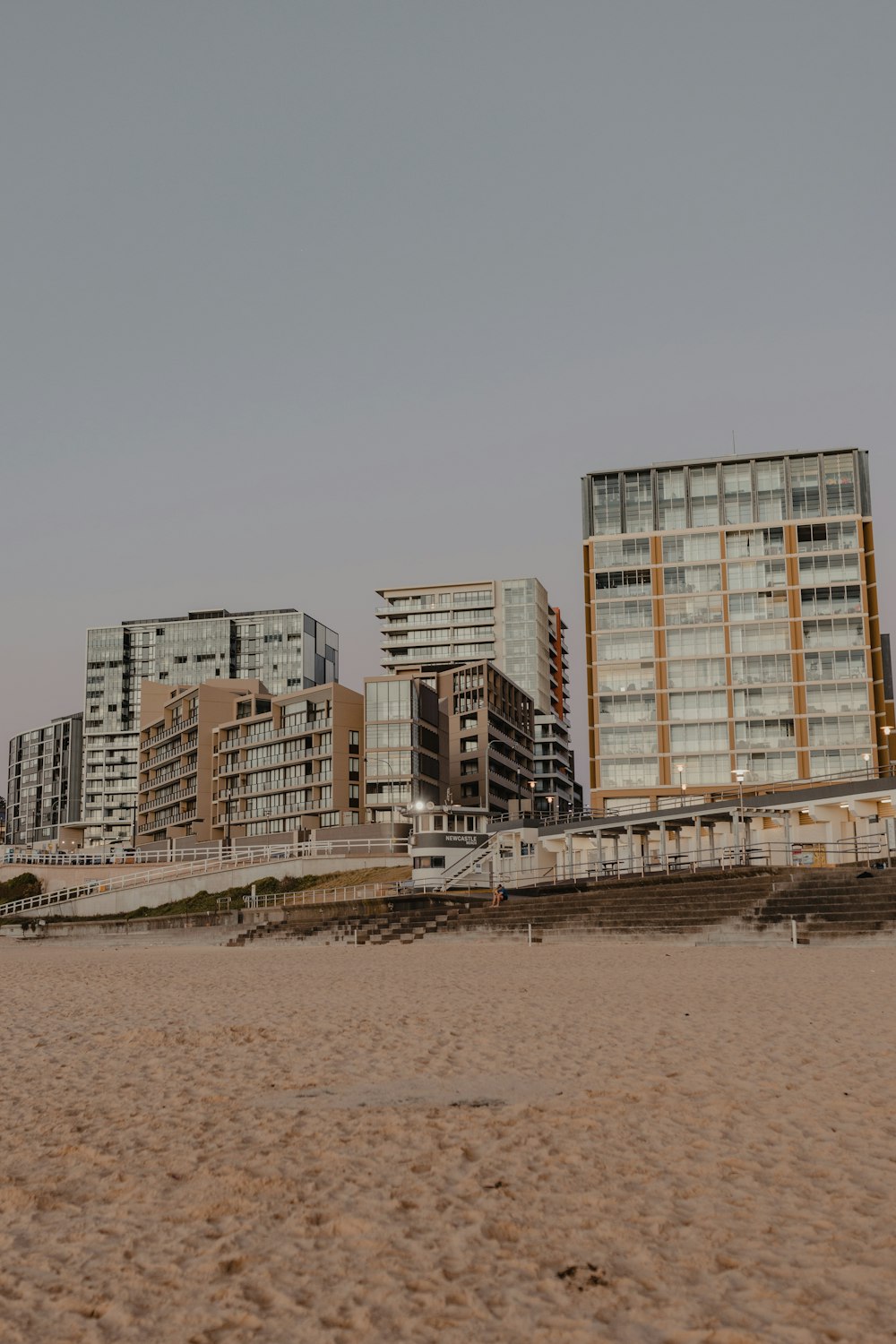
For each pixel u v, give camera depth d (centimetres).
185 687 15325
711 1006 1855
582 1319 585
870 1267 643
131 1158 937
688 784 10662
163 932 6894
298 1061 1422
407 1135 982
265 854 9519
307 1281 645
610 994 2148
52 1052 1587
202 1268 668
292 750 12081
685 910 4100
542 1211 758
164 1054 1530
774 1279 632
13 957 5534
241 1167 891
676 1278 638
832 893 3750
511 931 4594
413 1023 1770
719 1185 805
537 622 19300
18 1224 766
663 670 10988
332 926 5581
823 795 5581
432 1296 619
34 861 10575
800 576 10919
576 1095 1129
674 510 11406
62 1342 572
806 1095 1088
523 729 14625
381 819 11475
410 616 19750
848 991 2019
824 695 10581
